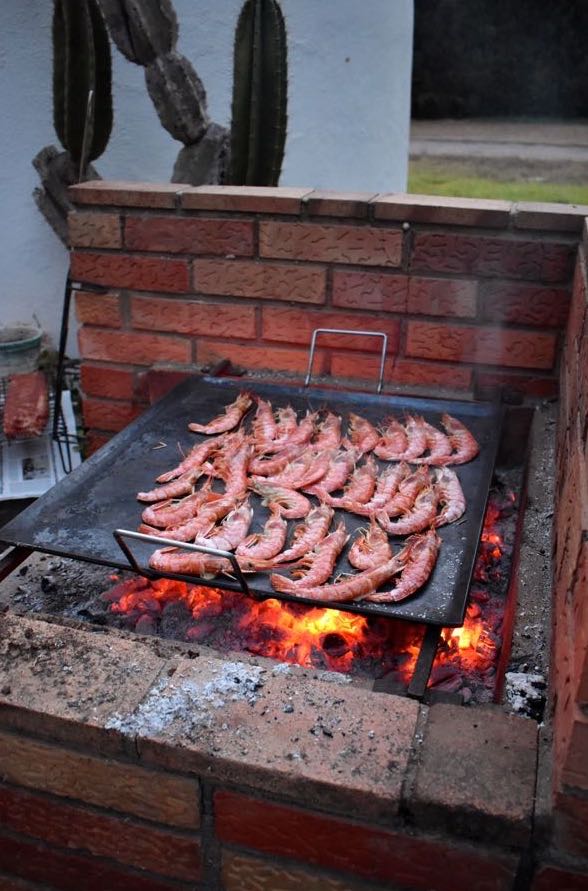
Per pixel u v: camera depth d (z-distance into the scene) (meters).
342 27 4.27
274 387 2.49
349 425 2.31
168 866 1.41
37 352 3.64
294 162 4.38
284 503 1.92
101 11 3.26
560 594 1.43
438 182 9.06
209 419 2.33
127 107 3.91
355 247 2.39
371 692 1.34
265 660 1.47
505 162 10.20
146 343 2.73
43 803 1.42
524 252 2.26
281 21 3.09
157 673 1.39
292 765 1.21
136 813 1.37
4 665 1.41
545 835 1.15
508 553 2.04
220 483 2.07
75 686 1.36
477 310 2.38
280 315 2.56
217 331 2.65
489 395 2.47
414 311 2.43
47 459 3.03
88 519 1.86
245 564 1.64
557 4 11.98
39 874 1.52
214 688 1.35
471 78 13.09
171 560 1.66
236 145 3.28
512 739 1.25
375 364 2.56
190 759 1.25
